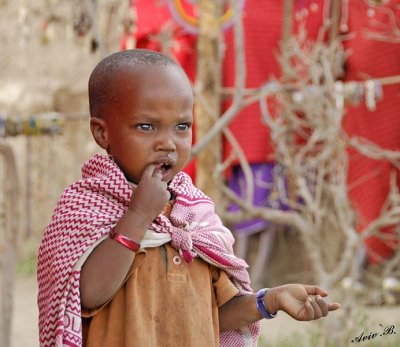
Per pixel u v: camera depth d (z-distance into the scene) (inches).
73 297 206.4
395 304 633.6
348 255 497.0
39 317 219.8
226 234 232.1
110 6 681.6
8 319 474.9
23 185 845.8
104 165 219.1
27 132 502.6
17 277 776.9
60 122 510.0
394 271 662.5
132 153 214.8
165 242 219.6
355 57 666.2
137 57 217.9
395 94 662.5
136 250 206.5
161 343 216.1
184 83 218.1
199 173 546.0
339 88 624.7
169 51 658.8
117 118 215.6
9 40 855.7
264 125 680.4
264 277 730.8
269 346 489.1
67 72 855.7
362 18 663.8
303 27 650.2
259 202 689.0
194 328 218.5
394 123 663.8
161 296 217.5
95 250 208.7
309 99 536.4
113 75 216.4
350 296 488.1
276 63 686.5
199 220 227.9
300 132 594.6
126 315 213.5
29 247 832.3
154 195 208.1
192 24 665.6
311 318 218.7
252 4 684.7
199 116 550.9
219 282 231.0
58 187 850.8
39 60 854.5
